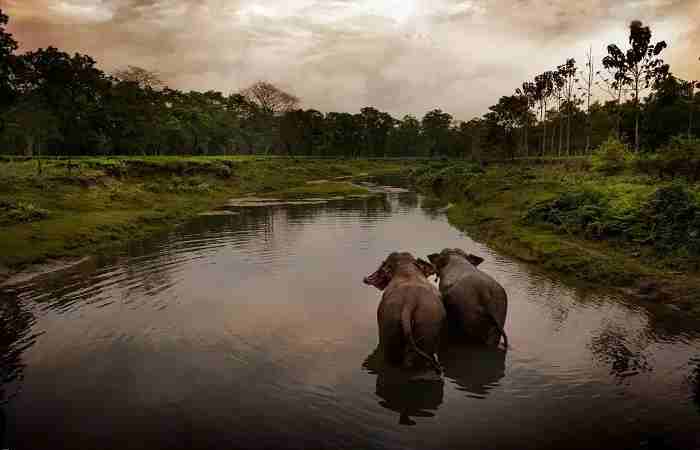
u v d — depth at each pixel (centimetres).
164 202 2994
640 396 621
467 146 10944
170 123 6912
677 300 984
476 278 780
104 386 666
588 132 7038
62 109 3919
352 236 1862
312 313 955
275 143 10825
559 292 1088
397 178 6962
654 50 4200
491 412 588
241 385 662
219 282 1189
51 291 1159
